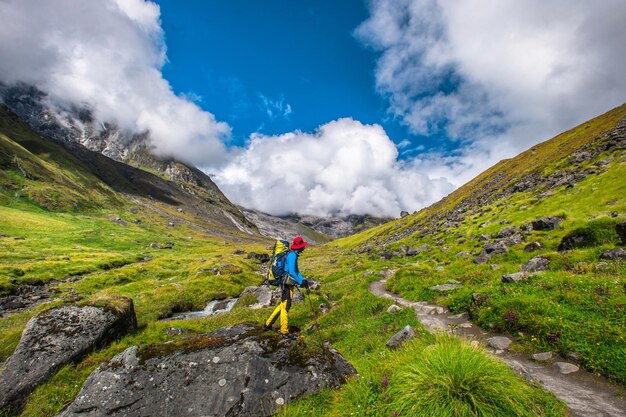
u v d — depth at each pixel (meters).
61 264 71.12
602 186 38.22
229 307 33.91
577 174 49.62
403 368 7.25
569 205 38.09
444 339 8.14
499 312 11.74
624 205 30.84
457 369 6.39
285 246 10.36
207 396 7.29
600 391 7.04
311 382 7.96
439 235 58.47
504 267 21.25
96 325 14.52
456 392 6.03
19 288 51.78
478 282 18.58
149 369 7.69
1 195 162.00
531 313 10.75
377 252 71.44
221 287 43.44
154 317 29.81
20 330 17.22
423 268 28.91
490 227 45.28
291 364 8.29
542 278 13.53
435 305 16.59
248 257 105.94
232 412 7.11
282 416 7.02
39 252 89.44
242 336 9.13
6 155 198.50
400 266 40.38
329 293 29.25
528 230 36.03
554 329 9.62
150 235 192.88
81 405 7.00
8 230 118.75
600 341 8.52
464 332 11.81
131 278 59.53
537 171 74.31
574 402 6.68
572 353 8.59
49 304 38.22
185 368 7.79
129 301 17.91
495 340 10.39
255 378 7.72
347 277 37.81
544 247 26.70
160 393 7.25
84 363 12.70
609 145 55.84
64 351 12.81
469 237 45.88
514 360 9.09
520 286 13.43
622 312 9.34
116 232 174.25
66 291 50.97
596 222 22.66
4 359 14.94
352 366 9.06
